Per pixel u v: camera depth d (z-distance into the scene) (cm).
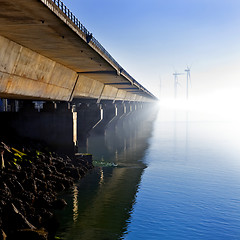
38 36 2502
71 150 4450
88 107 6688
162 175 3656
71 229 2114
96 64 3959
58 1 2050
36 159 3344
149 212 2458
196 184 3275
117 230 2122
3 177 2527
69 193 2897
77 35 2477
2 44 2512
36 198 2491
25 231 1881
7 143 3572
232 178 3553
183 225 2225
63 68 4069
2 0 1714
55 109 4550
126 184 3241
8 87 2919
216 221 2305
